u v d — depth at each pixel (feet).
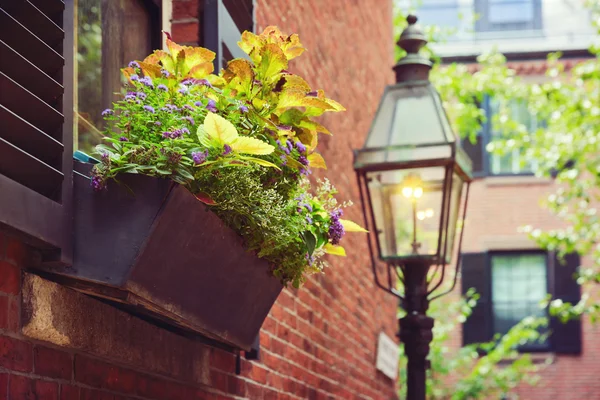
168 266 9.77
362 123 26.94
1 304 8.54
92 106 11.74
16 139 8.55
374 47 29.66
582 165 56.39
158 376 11.89
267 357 16.43
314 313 20.07
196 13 14.55
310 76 20.83
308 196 12.07
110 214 9.32
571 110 46.37
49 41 9.32
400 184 18.48
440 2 75.56
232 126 9.68
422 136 18.71
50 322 9.11
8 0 8.89
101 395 10.32
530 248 63.21
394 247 18.57
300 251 11.81
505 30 72.64
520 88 51.31
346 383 23.04
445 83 54.39
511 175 64.23
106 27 12.34
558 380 61.77
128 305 10.74
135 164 9.32
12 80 8.43
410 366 18.51
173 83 10.56
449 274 63.41
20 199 8.31
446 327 52.08
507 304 63.26
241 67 10.98
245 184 10.38
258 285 12.00
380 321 28.30
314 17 21.56
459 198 19.06
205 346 13.43
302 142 11.74
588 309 45.37
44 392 9.14
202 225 10.04
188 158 9.59
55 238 8.89
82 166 9.45
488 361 52.13
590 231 46.55
